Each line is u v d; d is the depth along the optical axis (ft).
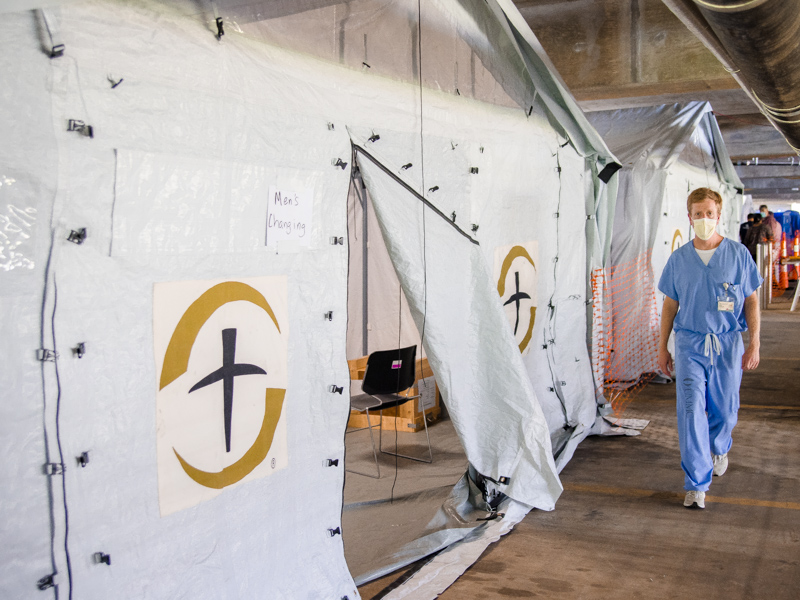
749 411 21.02
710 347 13.08
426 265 11.30
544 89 15.70
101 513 6.49
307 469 9.09
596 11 21.81
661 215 25.26
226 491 7.88
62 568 6.14
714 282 12.92
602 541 11.85
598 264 19.86
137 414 6.81
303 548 9.01
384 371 15.99
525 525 12.64
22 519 5.83
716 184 37.19
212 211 7.54
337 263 9.45
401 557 11.07
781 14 8.50
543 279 16.20
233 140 7.77
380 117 10.32
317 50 9.08
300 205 8.78
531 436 12.75
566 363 17.67
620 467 16.07
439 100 11.80
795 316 43.62
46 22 5.85
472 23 12.85
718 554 11.25
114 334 6.56
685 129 25.95
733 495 14.01
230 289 7.81
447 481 14.85
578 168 18.08
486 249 13.37
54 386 6.04
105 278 6.45
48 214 5.93
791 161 58.29
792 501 13.60
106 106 6.39
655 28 21.27
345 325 9.57
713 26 9.27
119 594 6.66
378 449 17.72
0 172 5.56
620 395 23.93
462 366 12.38
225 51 7.65
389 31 10.51
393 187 10.63
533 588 10.16
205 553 7.60
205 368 7.56
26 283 5.80
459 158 12.36
